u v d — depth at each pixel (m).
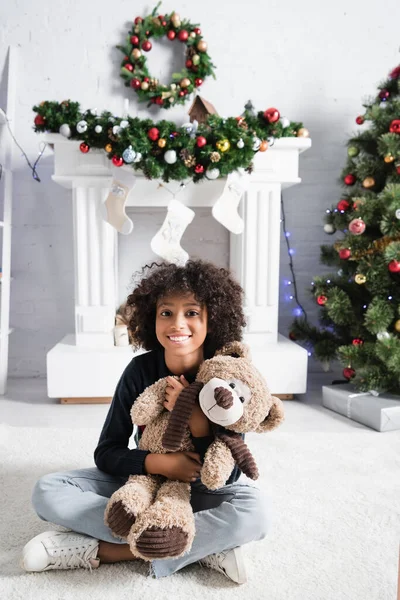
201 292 1.15
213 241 2.67
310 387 2.54
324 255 2.44
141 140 1.96
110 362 2.18
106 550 1.09
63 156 2.16
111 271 2.26
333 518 1.31
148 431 1.14
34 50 2.49
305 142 2.19
